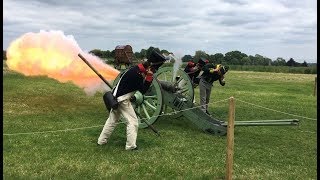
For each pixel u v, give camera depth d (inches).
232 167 252.8
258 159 299.3
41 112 444.5
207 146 327.3
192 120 371.9
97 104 521.0
